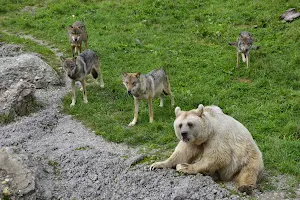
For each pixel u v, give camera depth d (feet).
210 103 31.68
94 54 34.35
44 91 35.12
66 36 48.19
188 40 45.24
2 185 20.38
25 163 21.84
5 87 33.78
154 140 26.43
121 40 45.93
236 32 46.06
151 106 28.89
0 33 49.26
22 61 36.52
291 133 26.76
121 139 26.55
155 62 40.19
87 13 54.24
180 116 19.93
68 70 30.94
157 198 19.72
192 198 19.31
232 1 54.13
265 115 29.19
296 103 30.22
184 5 54.24
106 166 22.41
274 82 34.63
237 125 21.09
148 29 49.08
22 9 57.98
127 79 27.61
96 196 21.13
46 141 26.66
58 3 57.93
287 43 42.06
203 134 19.77
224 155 20.22
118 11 54.24
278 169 22.36
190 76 36.81
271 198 19.83
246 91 33.40
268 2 52.11
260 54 40.04
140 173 21.45
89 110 30.89
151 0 55.67
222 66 38.34
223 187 20.21
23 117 30.22
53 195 21.29
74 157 23.53
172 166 21.62
